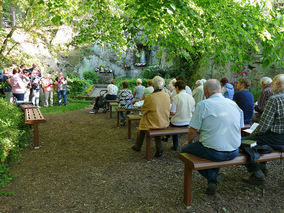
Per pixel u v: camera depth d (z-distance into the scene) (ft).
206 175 7.97
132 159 12.21
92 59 64.85
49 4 11.98
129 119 16.12
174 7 9.05
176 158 12.35
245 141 8.37
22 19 20.99
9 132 11.56
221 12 10.93
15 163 11.40
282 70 24.64
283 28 9.37
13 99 26.89
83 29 18.21
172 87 19.56
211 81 7.68
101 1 16.57
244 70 27.61
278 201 7.88
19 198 8.20
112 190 8.84
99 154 13.04
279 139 8.23
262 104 13.92
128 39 14.58
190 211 7.37
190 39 15.93
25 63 21.61
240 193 8.45
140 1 10.15
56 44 20.08
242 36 10.59
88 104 37.88
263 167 9.77
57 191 8.75
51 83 32.96
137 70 70.38
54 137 16.63
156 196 8.35
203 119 7.47
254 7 10.26
